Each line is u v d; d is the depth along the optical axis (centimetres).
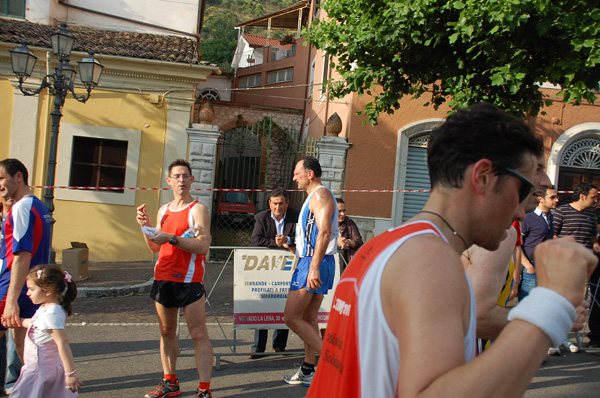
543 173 258
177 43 1430
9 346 434
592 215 651
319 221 450
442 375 105
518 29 586
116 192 1266
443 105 1317
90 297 879
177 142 1294
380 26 666
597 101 1364
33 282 350
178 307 437
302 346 634
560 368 573
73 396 360
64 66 961
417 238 128
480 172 134
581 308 147
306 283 459
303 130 2089
